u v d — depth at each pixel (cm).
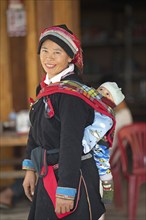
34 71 610
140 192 617
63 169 246
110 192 278
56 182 263
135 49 1071
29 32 602
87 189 266
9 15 599
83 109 256
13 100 633
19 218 514
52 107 258
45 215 268
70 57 263
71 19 624
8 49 605
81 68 276
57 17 618
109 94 282
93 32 1038
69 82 260
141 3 1041
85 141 263
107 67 1065
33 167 298
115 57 1056
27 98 632
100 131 265
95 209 271
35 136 276
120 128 493
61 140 250
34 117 274
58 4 615
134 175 473
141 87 1029
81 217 265
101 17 1071
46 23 573
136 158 486
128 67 1027
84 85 265
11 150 629
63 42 258
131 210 472
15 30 603
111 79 584
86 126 265
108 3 1050
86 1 1051
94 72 1033
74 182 247
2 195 538
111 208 544
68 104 253
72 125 249
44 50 264
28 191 300
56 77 265
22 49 620
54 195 263
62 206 249
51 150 266
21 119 524
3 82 610
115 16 1060
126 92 1015
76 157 247
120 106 539
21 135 509
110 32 1053
